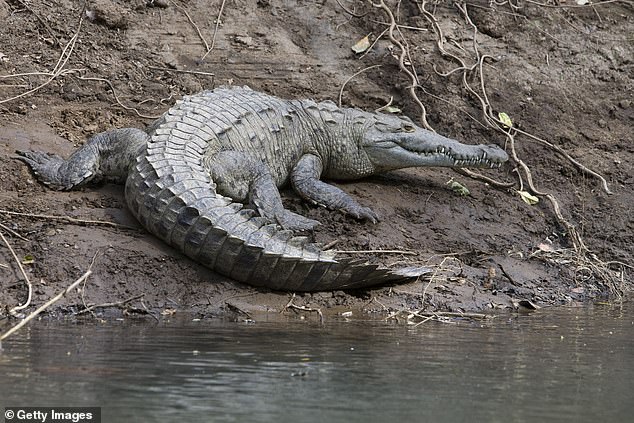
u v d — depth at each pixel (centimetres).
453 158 2898
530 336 2066
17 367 1608
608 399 1531
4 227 2298
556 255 2827
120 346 1788
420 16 3628
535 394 1552
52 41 3156
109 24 3266
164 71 3186
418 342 1944
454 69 3409
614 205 3127
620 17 3888
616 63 3681
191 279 2284
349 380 1591
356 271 2325
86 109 2917
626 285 2823
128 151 2523
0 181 2492
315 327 2069
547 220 2988
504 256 2736
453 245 2709
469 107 3331
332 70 3375
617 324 2253
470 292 2488
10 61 3034
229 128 2625
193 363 1666
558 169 3216
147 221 2358
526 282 2638
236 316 2173
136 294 2216
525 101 3428
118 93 3050
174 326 2022
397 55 3441
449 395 1526
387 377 1625
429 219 2802
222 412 1388
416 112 3275
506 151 3212
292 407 1425
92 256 2267
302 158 2819
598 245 2972
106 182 2614
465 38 3597
